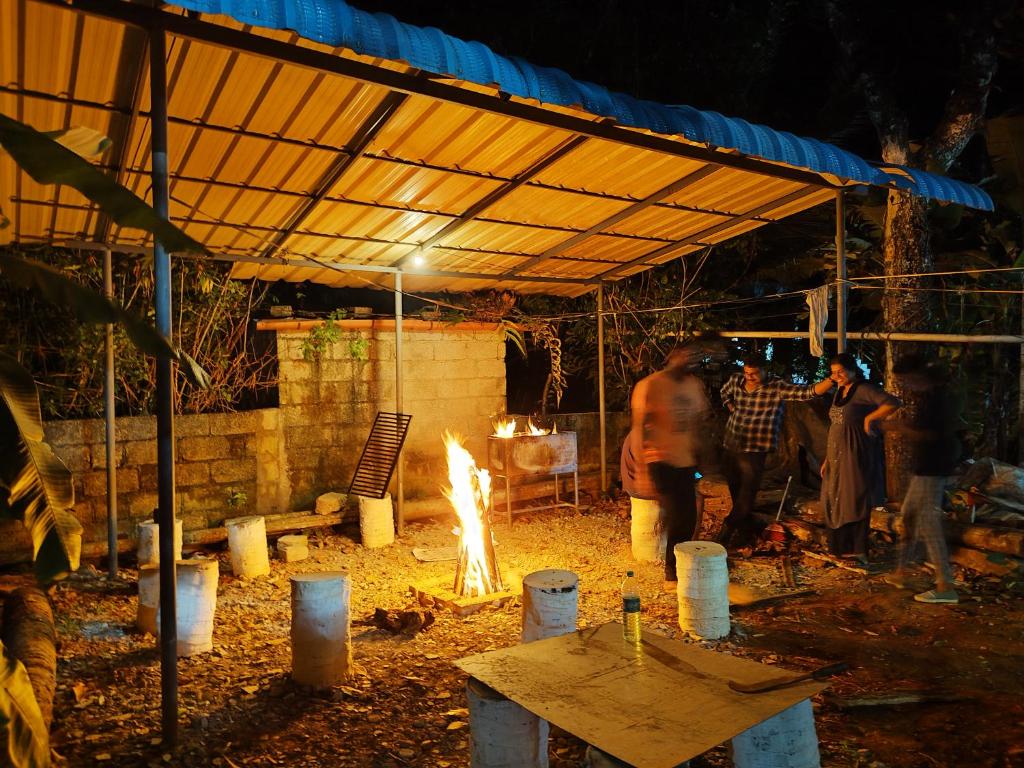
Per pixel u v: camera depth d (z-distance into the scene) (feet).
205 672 15.60
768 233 36.55
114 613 19.52
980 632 17.02
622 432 34.55
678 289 34.71
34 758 8.66
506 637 17.57
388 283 29.71
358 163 17.89
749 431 23.12
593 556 24.62
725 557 17.31
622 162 18.72
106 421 22.79
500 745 10.05
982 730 12.62
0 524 22.36
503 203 21.24
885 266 26.22
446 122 16.24
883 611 18.63
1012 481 22.09
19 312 24.00
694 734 8.54
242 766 11.88
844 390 21.36
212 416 26.37
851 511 21.17
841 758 11.84
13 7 11.24
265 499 27.53
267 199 19.77
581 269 29.17
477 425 31.71
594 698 9.52
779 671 10.28
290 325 27.58
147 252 23.02
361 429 29.27
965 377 29.60
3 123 8.31
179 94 14.29
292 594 14.71
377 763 11.95
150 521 22.45
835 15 26.94
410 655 16.55
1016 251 28.81
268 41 12.32
